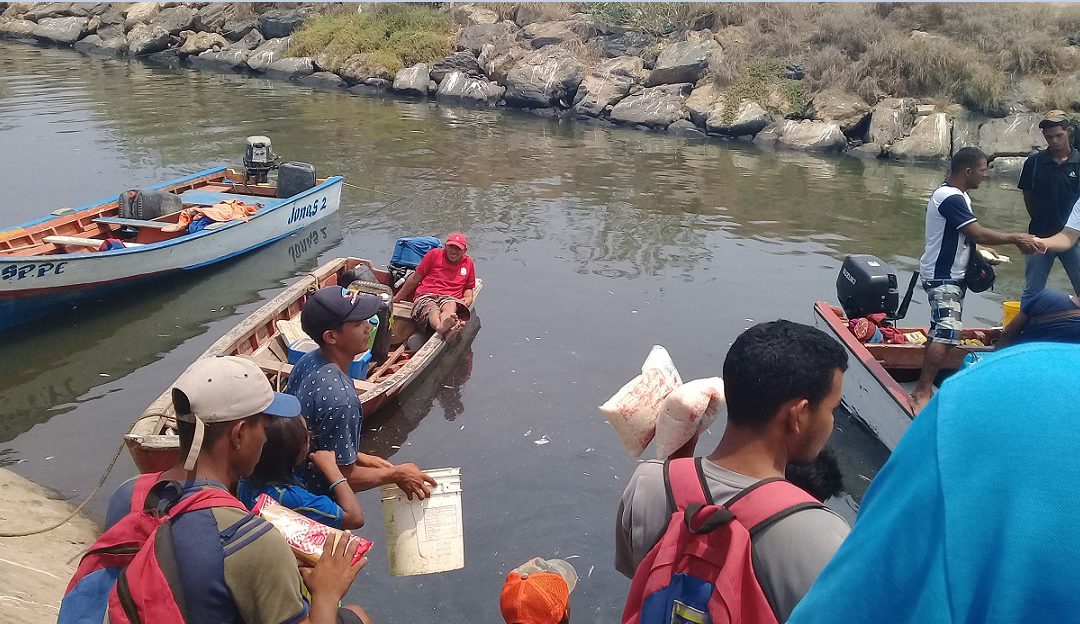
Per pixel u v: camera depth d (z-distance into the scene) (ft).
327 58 84.94
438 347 24.72
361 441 21.18
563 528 17.76
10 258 26.22
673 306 30.99
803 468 9.12
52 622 12.89
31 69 84.89
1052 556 2.55
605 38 78.07
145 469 16.93
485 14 86.02
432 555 11.94
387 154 55.36
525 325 28.76
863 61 66.54
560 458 20.57
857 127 63.93
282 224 36.94
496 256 36.14
